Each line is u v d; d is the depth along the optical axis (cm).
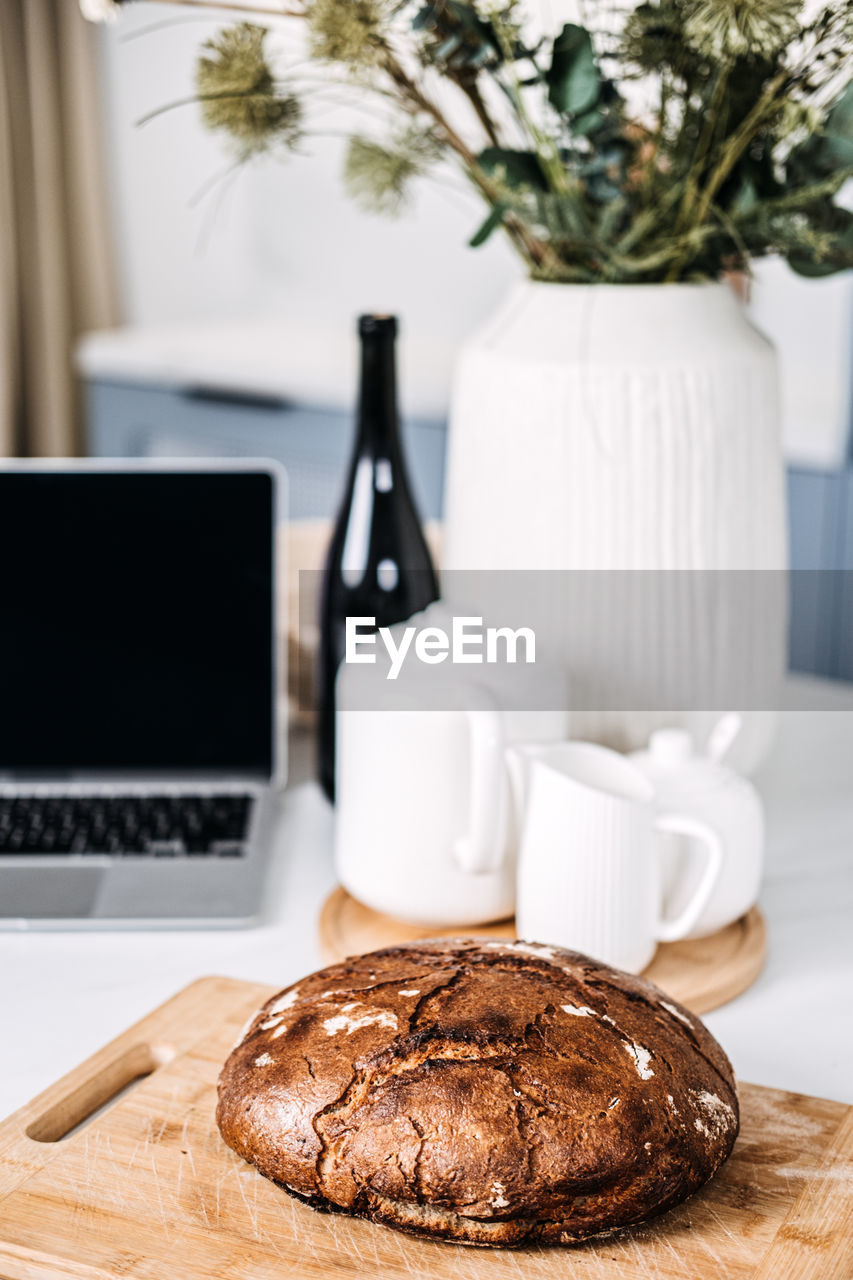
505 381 83
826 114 80
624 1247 49
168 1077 61
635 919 70
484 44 79
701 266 88
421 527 98
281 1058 53
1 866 86
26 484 98
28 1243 49
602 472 81
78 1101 60
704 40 69
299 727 118
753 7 67
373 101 229
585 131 79
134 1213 51
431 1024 52
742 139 79
